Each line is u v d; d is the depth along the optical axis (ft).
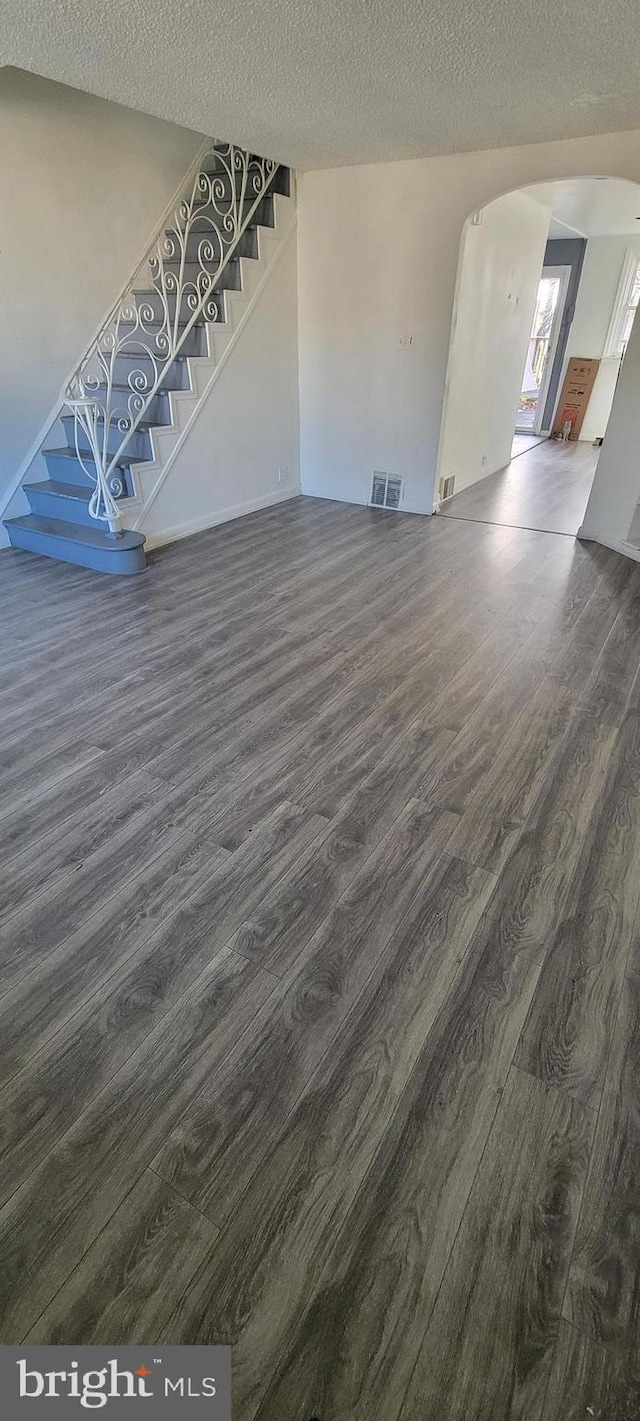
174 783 7.43
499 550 14.93
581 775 7.64
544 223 20.81
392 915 5.80
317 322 16.80
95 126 13.61
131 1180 3.98
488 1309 3.48
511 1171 4.06
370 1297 3.51
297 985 5.18
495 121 11.30
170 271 16.02
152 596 12.34
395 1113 4.35
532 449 27.86
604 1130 4.28
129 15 7.65
